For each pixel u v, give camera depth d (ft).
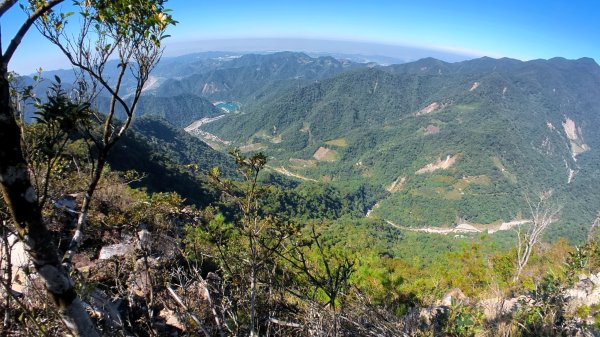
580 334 15.46
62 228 19.03
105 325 11.51
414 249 252.01
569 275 21.93
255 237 10.28
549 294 17.76
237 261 11.50
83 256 17.88
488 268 33.19
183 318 11.28
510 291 26.09
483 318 17.12
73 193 20.12
